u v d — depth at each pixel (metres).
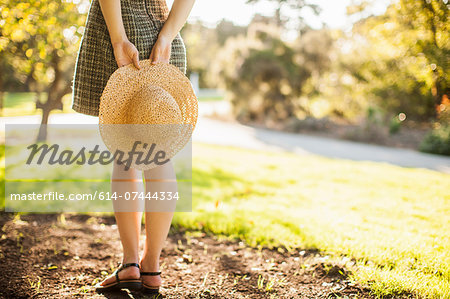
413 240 2.71
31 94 24.38
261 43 16.84
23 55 6.18
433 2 4.22
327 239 2.82
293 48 16.33
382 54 10.80
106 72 1.95
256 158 7.99
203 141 11.52
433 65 4.87
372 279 2.16
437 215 3.58
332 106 16.33
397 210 3.77
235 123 17.14
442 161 9.90
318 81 16.14
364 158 9.91
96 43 1.94
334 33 15.70
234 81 16.72
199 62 29.00
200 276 2.36
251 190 4.90
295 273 2.38
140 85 1.91
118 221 2.06
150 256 2.06
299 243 2.86
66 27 4.88
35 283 2.16
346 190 4.91
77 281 2.22
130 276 2.03
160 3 2.08
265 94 16.52
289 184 5.38
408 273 2.20
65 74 8.74
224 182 5.41
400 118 14.72
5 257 2.52
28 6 3.74
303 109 16.53
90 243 2.90
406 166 8.73
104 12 1.83
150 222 2.01
